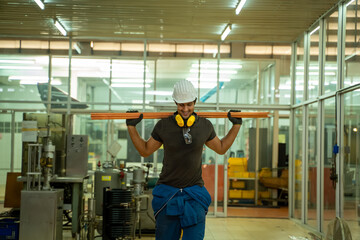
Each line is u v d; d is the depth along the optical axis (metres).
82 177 6.72
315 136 8.04
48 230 5.24
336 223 4.68
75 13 7.80
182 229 2.46
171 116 2.50
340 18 6.82
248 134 11.20
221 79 9.87
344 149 6.57
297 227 8.39
